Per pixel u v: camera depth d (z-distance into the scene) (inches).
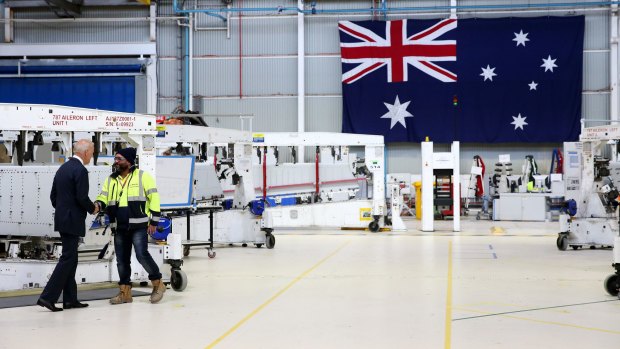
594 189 598.9
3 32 1113.4
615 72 1073.5
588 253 576.4
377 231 800.3
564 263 506.6
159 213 342.0
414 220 1013.2
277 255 565.6
